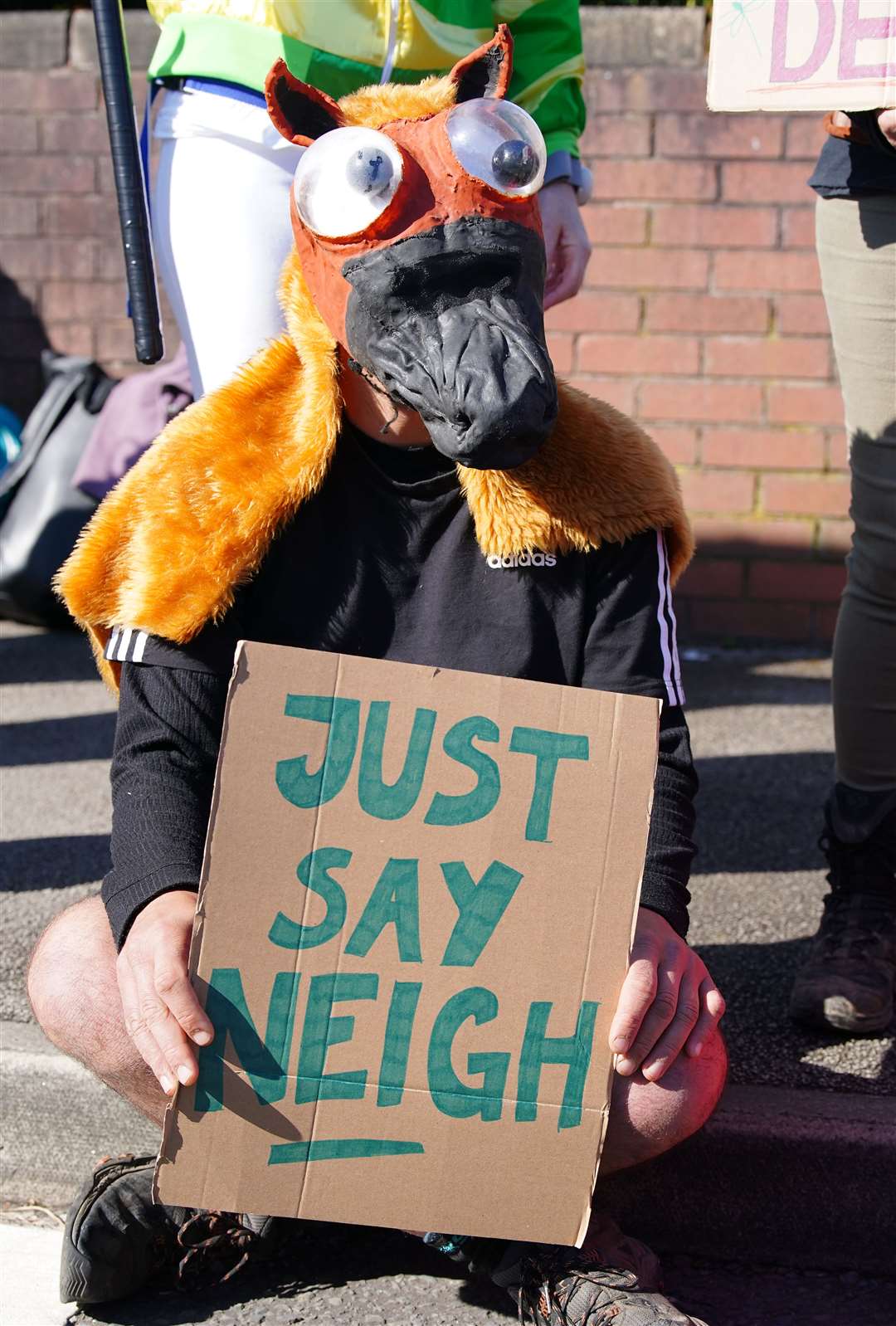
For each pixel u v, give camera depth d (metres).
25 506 4.59
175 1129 1.47
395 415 1.70
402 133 1.58
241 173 2.08
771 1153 1.84
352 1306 1.73
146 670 1.68
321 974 1.49
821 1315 1.75
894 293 1.93
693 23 4.34
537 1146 1.50
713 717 3.79
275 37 2.06
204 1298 1.75
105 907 1.65
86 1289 1.66
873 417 1.98
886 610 2.00
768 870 2.72
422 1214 1.50
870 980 2.06
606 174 4.38
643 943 1.54
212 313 2.13
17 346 4.88
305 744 1.48
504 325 1.51
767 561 4.46
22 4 5.48
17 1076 2.00
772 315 4.36
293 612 1.73
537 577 1.72
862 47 1.67
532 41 2.19
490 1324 1.70
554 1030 1.50
